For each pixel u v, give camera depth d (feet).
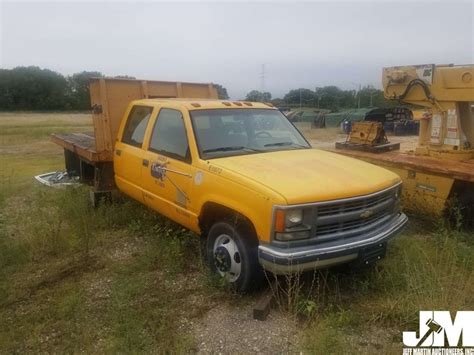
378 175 14.67
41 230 19.15
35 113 282.36
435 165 20.15
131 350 11.17
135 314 12.87
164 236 18.48
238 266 13.88
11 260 16.65
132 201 22.48
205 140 15.85
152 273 15.71
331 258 12.50
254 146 16.66
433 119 22.72
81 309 13.28
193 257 16.89
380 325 12.37
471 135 22.26
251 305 13.53
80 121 158.81
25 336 11.93
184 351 11.19
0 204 24.90
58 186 28.60
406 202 21.35
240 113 17.69
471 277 14.55
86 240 18.31
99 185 22.36
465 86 20.99
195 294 14.25
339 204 12.75
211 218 15.33
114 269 16.06
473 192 19.57
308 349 11.25
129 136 20.20
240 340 11.81
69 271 15.94
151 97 23.59
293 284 13.67
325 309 13.06
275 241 12.17
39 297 14.08
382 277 14.69
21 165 43.24
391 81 23.98
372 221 13.83
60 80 350.64
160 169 17.03
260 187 12.59
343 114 116.57
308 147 17.97
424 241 18.06
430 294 12.92
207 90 26.25
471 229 19.67
